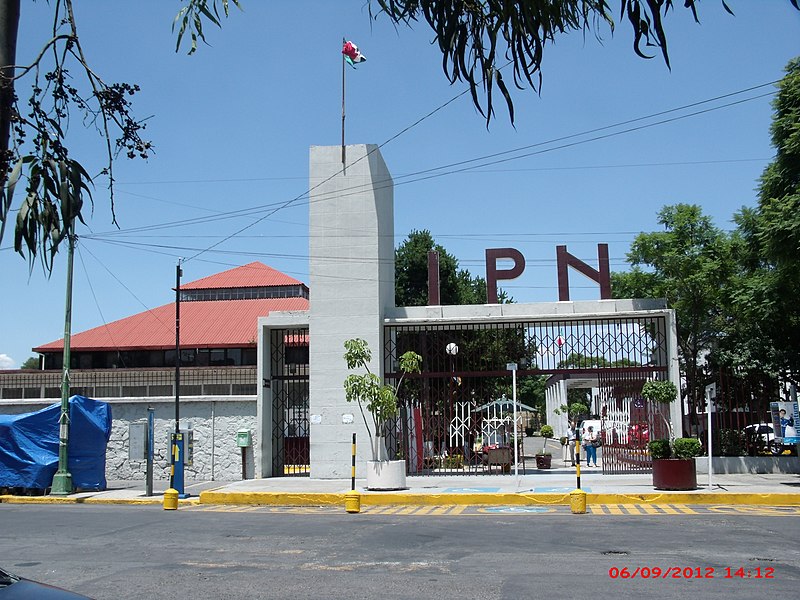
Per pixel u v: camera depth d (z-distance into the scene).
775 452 23.25
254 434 24.08
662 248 26.27
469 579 8.93
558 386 46.94
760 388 22.83
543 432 54.16
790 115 19.48
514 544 11.37
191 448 21.12
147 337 42.72
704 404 23.55
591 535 12.11
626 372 22.23
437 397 23.53
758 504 16.53
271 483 22.08
